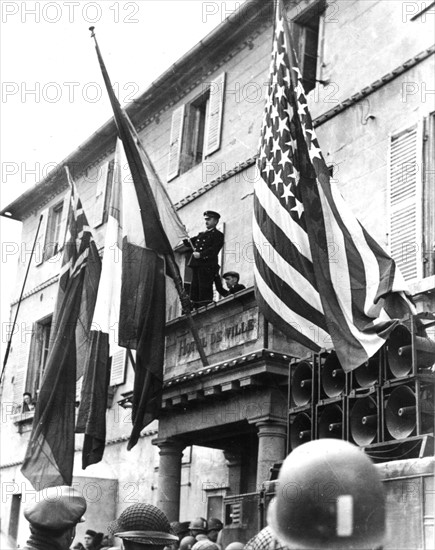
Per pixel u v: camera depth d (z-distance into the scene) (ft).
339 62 48.21
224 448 48.78
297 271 37.27
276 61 40.57
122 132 46.70
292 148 39.11
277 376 39.65
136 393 43.98
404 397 29.35
